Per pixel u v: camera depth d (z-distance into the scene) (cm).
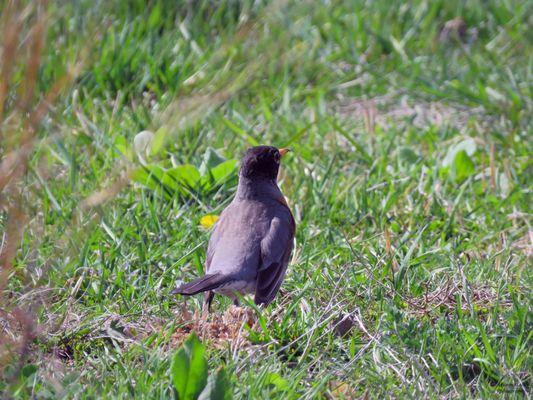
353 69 1681
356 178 1248
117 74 1517
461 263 1012
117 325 853
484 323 876
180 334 838
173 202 1159
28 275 840
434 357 798
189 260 1020
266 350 805
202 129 1374
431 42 1772
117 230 1065
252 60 1540
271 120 1457
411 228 1127
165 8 1777
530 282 951
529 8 1900
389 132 1440
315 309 884
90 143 1291
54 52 1474
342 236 1092
